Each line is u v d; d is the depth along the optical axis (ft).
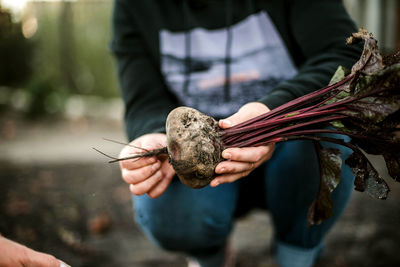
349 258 3.16
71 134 10.44
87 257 3.30
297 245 2.40
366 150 1.90
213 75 2.47
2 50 14.05
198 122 1.89
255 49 2.41
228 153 1.76
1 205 4.41
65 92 13.75
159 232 2.37
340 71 1.94
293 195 2.30
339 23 2.19
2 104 13.65
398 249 3.25
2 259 1.48
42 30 15.02
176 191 2.27
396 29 9.25
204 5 2.48
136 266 3.20
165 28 2.53
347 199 2.28
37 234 3.66
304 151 2.22
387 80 1.74
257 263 3.21
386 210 4.10
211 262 2.57
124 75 2.56
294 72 2.45
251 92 2.45
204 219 2.28
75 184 5.47
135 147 1.93
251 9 2.39
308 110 1.95
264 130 1.94
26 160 6.98
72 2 14.49
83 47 15.37
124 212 4.43
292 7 2.32
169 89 2.61
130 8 2.57
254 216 4.39
